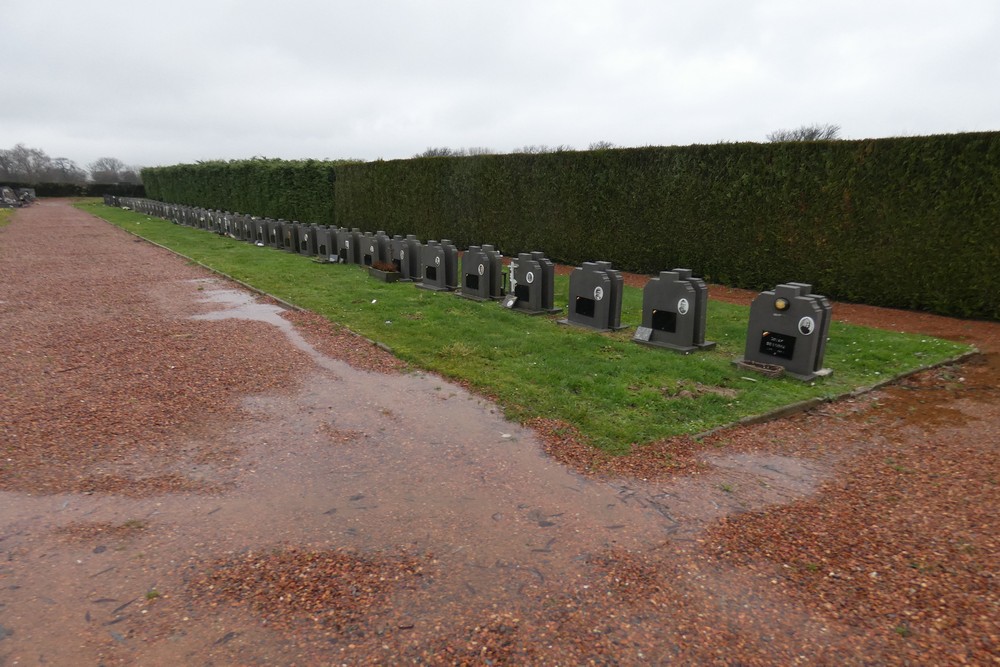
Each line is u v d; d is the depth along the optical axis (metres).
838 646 2.69
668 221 13.86
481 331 8.75
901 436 5.18
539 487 4.21
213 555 3.37
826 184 10.99
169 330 8.79
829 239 11.11
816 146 11.09
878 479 4.34
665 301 7.94
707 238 13.20
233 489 4.14
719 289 12.78
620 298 9.00
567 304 11.15
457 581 3.15
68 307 10.39
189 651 2.64
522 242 17.77
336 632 2.76
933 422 5.50
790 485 4.26
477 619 2.86
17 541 3.47
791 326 6.62
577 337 8.41
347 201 25.44
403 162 21.66
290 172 28.59
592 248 15.77
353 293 11.87
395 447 4.87
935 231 9.62
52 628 2.78
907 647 2.67
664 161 13.70
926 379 6.75
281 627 2.79
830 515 3.83
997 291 9.08
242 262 16.27
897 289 10.25
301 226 18.34
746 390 6.20
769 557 3.37
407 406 5.82
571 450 4.79
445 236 20.45
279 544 3.48
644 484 4.26
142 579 3.14
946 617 2.85
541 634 2.76
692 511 3.89
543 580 3.17
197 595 3.02
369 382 6.56
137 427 5.19
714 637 2.75
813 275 11.48
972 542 3.48
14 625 2.79
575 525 3.71
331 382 6.55
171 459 4.60
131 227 28.52
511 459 4.64
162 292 12.07
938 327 9.11
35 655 2.61
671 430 5.14
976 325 9.13
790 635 2.76
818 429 5.35
